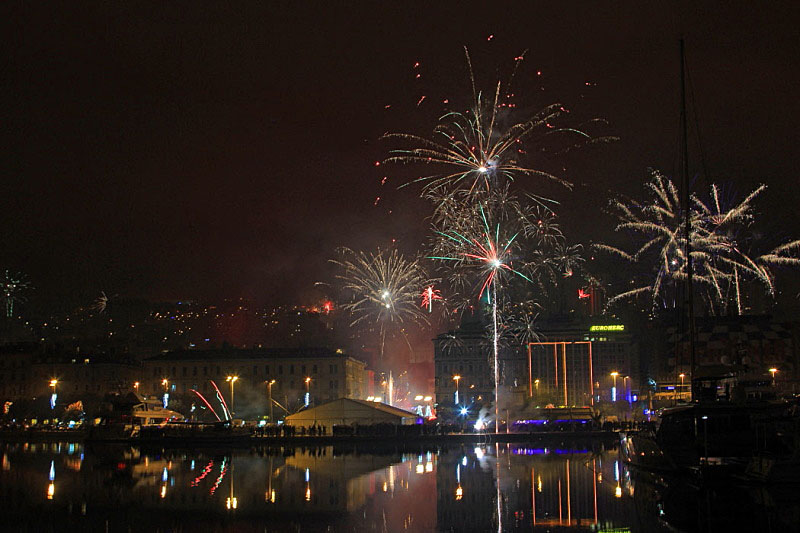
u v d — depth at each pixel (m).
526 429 126.00
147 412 127.62
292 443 110.31
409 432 117.06
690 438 62.81
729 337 149.38
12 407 171.88
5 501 47.00
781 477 50.94
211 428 117.81
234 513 41.94
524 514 41.00
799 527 37.28
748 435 61.09
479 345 181.75
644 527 37.34
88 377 176.00
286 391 173.62
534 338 179.75
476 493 49.09
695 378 66.44
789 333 147.88
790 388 90.25
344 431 118.00
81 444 112.12
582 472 61.50
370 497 47.59
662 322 164.00
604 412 167.50
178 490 51.66
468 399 179.62
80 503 46.03
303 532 36.50
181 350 181.50
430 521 39.09
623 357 177.00
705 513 41.03
